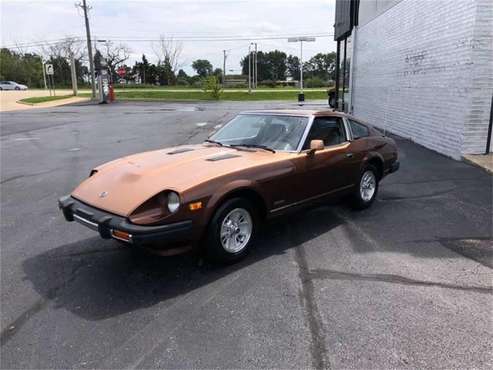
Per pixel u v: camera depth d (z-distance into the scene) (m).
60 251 4.43
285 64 110.94
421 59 10.64
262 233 4.85
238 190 3.82
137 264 4.06
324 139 4.95
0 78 75.38
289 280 3.67
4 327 3.02
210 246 3.72
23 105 33.06
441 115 9.57
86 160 10.05
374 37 14.92
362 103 16.80
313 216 5.48
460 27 8.61
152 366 2.57
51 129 16.84
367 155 5.55
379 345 2.73
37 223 5.38
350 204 5.64
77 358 2.66
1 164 9.70
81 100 38.38
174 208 3.39
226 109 28.33
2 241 4.75
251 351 2.70
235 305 3.27
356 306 3.21
